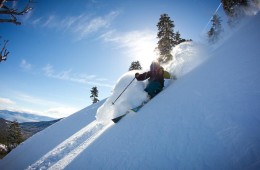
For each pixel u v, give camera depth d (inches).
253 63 119.6
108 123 225.1
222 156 77.5
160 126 128.8
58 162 197.6
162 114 142.9
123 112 205.6
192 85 152.5
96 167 131.4
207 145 87.9
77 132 353.7
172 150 100.1
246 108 91.8
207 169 76.4
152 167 97.6
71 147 236.5
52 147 340.8
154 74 210.5
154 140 118.4
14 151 548.4
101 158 139.2
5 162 479.2
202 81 146.2
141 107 195.5
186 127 109.4
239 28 201.9
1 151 1268.5
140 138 131.4
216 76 137.4
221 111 101.3
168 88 196.5
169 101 155.7
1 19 168.4
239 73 120.3
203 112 111.1
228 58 149.3
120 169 111.9
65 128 474.3
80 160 159.9
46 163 220.5
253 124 81.6
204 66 171.3
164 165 93.8
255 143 72.9
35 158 332.2
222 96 112.0
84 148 186.4
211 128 95.5
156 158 102.0
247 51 137.5
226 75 129.1
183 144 98.7
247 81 108.7
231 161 72.8
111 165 122.0
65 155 212.5
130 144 132.2
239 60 134.3
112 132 175.9
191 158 87.3
